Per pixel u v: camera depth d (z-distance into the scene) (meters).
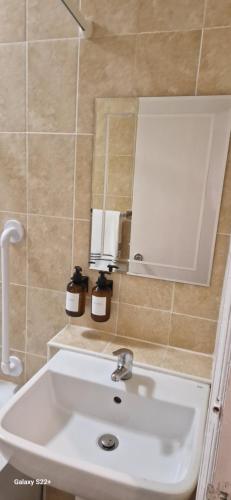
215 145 0.92
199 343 1.05
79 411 0.98
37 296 1.22
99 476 0.64
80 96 1.00
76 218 1.10
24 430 0.84
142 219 1.04
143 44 0.92
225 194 0.93
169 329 1.08
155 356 1.03
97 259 1.11
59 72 1.01
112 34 0.94
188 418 0.86
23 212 1.16
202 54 0.88
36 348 1.28
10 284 1.25
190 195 0.97
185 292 1.03
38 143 1.08
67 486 0.71
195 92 0.91
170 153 0.96
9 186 1.16
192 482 0.63
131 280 1.08
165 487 0.62
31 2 0.99
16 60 1.04
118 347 1.07
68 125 1.04
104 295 1.05
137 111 0.96
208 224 0.97
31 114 1.07
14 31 1.03
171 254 1.03
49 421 0.93
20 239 1.19
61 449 0.86
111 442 0.89
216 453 0.42
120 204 1.05
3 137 1.12
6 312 1.19
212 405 0.50
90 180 1.06
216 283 0.99
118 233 1.07
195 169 0.95
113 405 0.94
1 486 1.02
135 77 0.94
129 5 0.90
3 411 0.79
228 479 0.40
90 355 1.04
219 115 0.90
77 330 1.17
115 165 1.02
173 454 0.85
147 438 0.90
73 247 1.13
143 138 0.98
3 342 1.22
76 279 1.08
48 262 1.18
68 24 0.97
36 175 1.11
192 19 0.86
